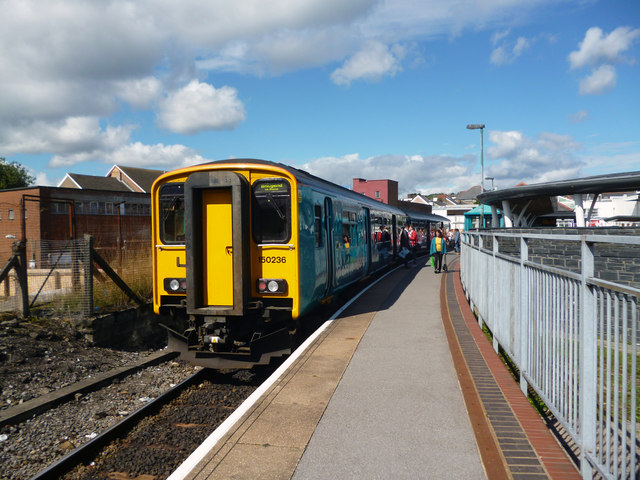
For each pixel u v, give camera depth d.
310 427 4.39
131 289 11.48
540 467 3.55
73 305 9.91
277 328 8.07
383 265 19.03
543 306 4.46
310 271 8.49
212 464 3.71
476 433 4.18
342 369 6.18
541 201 18.89
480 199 19.69
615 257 7.29
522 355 5.21
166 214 8.34
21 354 8.02
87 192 28.22
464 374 5.88
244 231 7.75
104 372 8.25
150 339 11.48
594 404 3.24
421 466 3.64
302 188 8.24
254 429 4.37
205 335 7.75
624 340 2.70
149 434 5.91
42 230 25.98
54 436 5.88
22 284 9.67
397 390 5.35
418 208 66.31
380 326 8.79
